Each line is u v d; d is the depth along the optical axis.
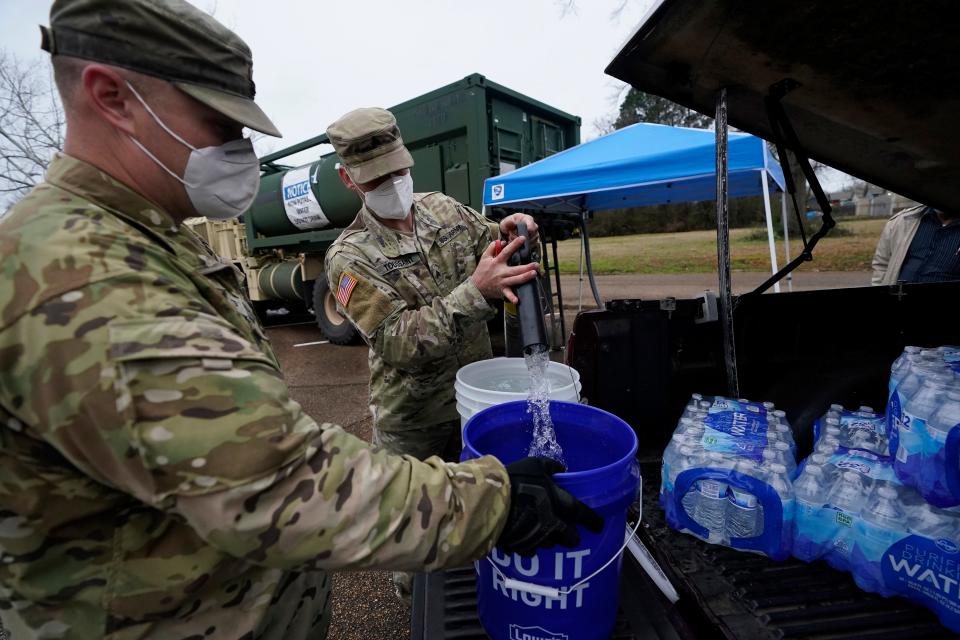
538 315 1.14
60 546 0.61
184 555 0.65
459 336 1.37
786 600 0.96
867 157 1.60
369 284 1.45
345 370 5.20
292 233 6.86
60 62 0.64
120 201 0.67
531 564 0.81
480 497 0.67
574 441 1.09
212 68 0.69
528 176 4.26
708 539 1.15
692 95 1.34
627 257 13.73
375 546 0.58
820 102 1.29
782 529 1.07
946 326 1.76
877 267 3.40
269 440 0.55
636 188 4.51
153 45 0.65
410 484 0.63
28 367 0.52
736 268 11.02
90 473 0.55
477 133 4.67
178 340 0.55
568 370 1.31
